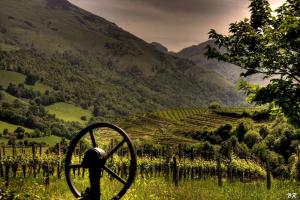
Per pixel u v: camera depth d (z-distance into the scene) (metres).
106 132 129.50
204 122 120.44
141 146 63.88
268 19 12.66
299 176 33.78
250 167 36.19
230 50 12.55
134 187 17.48
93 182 7.89
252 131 63.28
